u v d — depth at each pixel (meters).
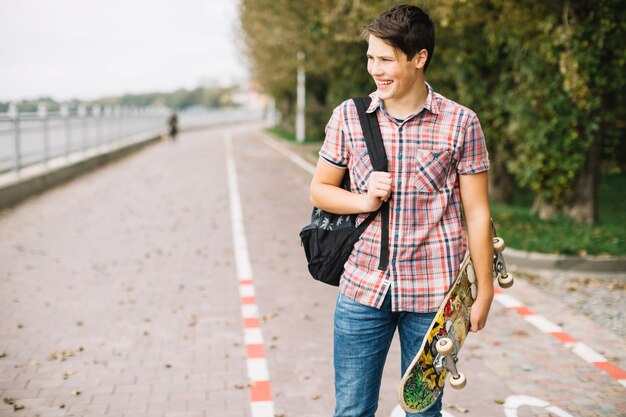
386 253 2.37
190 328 5.59
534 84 9.85
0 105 13.29
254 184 16.00
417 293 2.37
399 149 2.33
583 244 8.12
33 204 12.20
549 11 8.59
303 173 18.81
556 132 9.56
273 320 5.83
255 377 4.56
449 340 2.29
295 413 4.03
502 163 12.82
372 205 2.30
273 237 9.57
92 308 6.11
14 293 6.54
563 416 4.00
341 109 2.44
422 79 2.33
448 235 2.38
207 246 8.90
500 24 8.83
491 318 5.89
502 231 9.01
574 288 6.90
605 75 8.39
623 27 7.95
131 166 20.41
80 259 8.02
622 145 15.87
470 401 4.20
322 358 4.94
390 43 2.22
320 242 2.47
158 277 7.25
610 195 14.11
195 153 26.41
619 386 4.46
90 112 21.66
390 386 4.42
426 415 2.59
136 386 4.39
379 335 2.47
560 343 5.28
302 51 24.28
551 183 9.84
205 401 4.18
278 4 21.47
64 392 4.28
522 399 4.24
